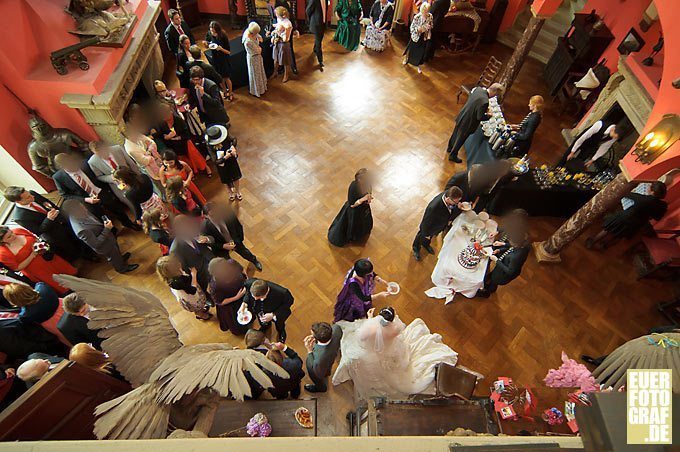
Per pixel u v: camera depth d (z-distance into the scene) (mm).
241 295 4453
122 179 4746
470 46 9688
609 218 6156
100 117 5203
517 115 8383
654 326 5598
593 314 5660
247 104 8008
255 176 6844
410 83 8836
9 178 5430
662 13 4312
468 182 5758
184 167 5535
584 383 4234
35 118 4906
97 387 2258
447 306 5551
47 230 4859
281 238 6094
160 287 5445
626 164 4754
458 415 3486
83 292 1051
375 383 4234
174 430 1001
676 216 6133
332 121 7855
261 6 8828
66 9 5035
